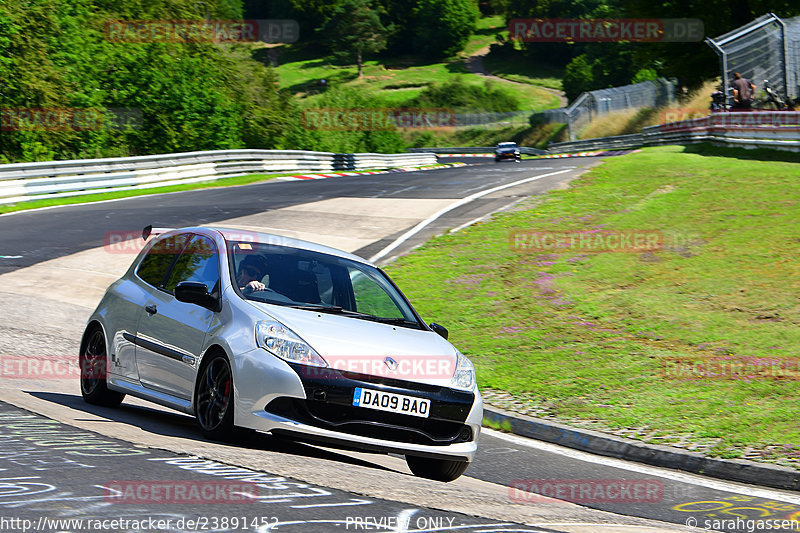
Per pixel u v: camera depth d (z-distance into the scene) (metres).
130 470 16.94
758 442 28.81
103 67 161.88
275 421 20.47
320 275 25.30
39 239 68.62
